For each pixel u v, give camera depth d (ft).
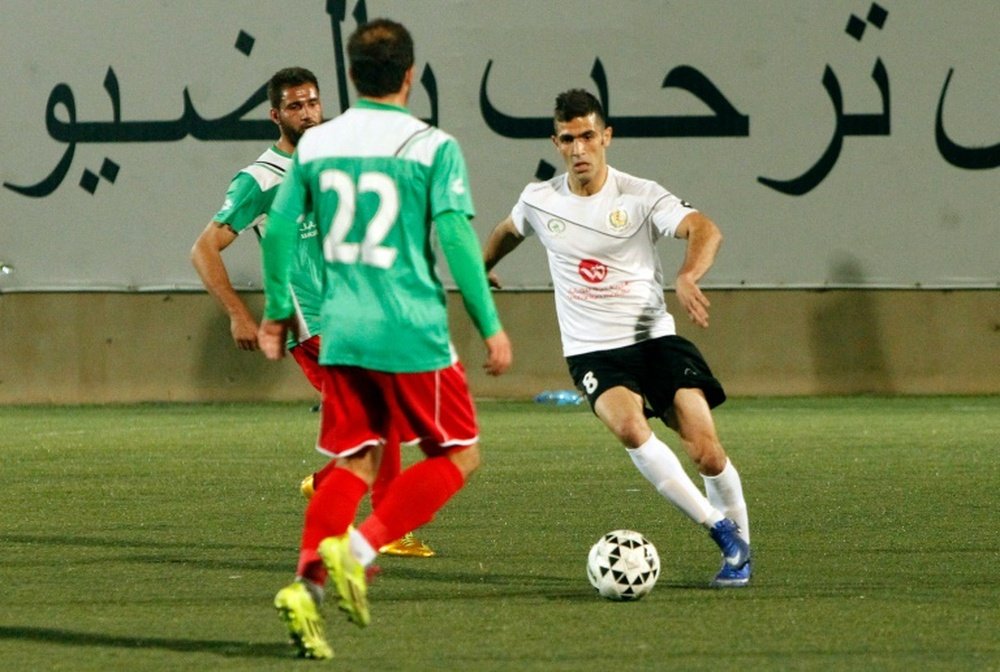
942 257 187.73
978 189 187.52
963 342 188.14
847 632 53.01
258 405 187.21
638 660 48.21
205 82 189.98
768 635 52.49
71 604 59.57
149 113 190.60
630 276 66.69
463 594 62.08
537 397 185.78
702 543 77.15
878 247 187.93
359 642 51.49
